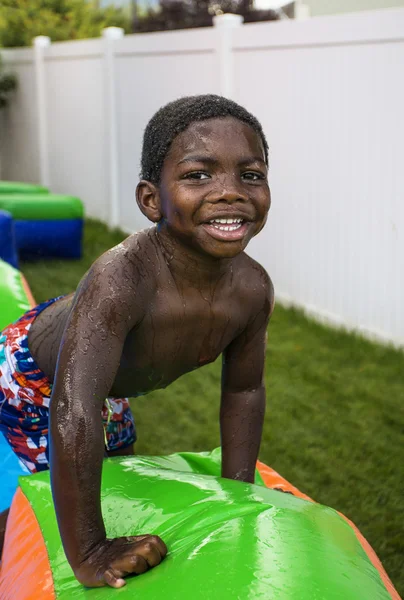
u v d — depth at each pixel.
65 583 1.52
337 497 3.38
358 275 5.68
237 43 6.76
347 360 5.20
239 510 1.54
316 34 5.74
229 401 2.06
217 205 1.53
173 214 1.58
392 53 5.09
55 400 1.52
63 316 2.18
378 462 3.74
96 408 1.53
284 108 6.22
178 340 1.76
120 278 1.60
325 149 5.82
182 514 1.59
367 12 5.25
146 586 1.33
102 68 9.73
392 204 5.26
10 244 6.77
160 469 1.93
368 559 1.51
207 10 20.56
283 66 6.18
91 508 1.47
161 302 1.69
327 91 5.73
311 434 4.05
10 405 2.32
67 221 8.12
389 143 5.21
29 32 20.11
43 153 12.09
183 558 1.37
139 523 1.60
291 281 6.45
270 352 5.34
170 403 4.46
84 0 22.02
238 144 1.55
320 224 6.00
